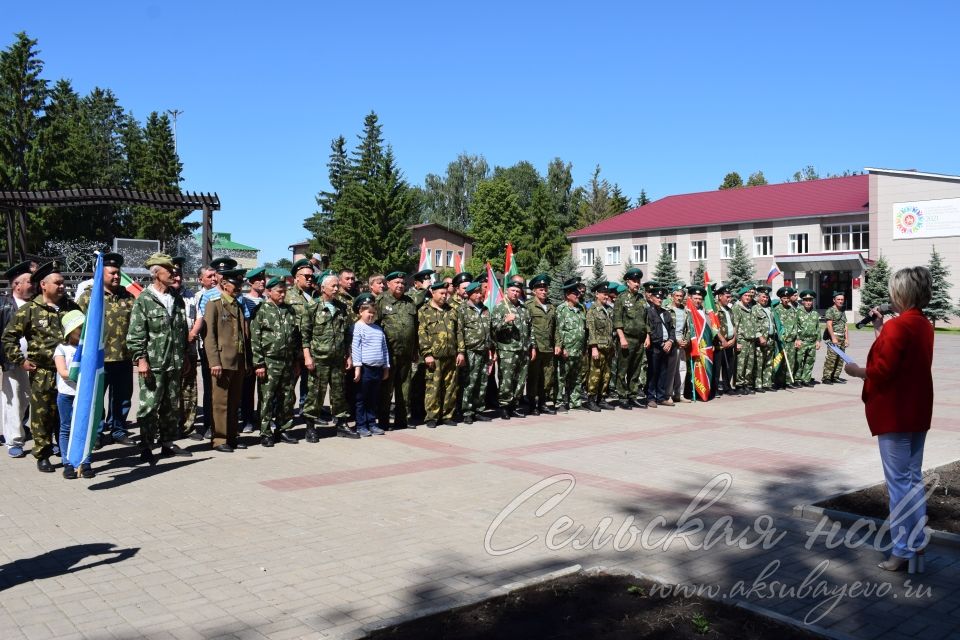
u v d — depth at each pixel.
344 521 6.47
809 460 9.09
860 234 48.56
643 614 4.40
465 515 6.66
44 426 8.21
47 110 53.59
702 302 14.83
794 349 16.97
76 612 4.52
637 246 58.78
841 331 17.86
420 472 8.34
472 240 74.50
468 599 4.73
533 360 12.42
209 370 9.81
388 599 4.76
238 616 4.48
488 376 12.32
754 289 16.17
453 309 11.39
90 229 56.34
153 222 60.53
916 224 45.12
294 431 10.91
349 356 10.72
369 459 9.02
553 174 99.31
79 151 55.41
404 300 11.20
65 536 6.00
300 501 7.10
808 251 50.22
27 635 4.20
